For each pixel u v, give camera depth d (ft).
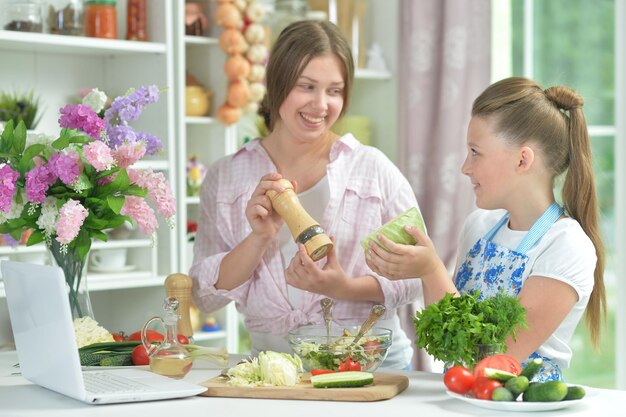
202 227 8.32
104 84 11.63
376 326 7.60
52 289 5.60
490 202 6.75
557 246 6.42
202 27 12.07
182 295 7.50
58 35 10.43
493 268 6.84
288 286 7.73
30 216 6.89
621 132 12.58
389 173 7.89
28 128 10.48
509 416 5.21
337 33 7.54
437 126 12.94
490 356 5.60
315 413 5.33
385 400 5.66
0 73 10.79
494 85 6.79
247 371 6.06
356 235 7.77
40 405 5.73
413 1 12.94
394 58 13.74
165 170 11.12
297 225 6.91
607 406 5.42
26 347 6.21
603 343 12.80
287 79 7.43
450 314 5.66
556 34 13.09
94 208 6.95
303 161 7.96
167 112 11.05
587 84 12.86
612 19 12.59
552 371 6.51
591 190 6.75
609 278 12.75
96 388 5.85
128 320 11.46
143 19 11.11
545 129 6.60
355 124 13.55
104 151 6.64
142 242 11.07
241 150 8.19
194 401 5.73
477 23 12.80
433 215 12.92
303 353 6.24
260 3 12.51
